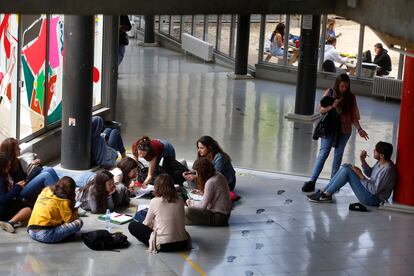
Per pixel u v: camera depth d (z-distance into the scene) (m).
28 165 11.22
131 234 10.19
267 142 16.39
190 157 14.73
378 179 12.01
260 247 10.31
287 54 24.22
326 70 23.42
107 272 9.22
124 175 11.60
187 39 27.64
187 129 17.06
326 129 12.60
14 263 9.30
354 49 23.67
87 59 12.67
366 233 11.09
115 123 15.05
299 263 9.90
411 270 9.90
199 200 11.59
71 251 9.73
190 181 12.07
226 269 9.52
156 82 22.73
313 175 12.83
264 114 19.22
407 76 11.66
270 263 9.83
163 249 9.82
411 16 5.35
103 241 9.80
